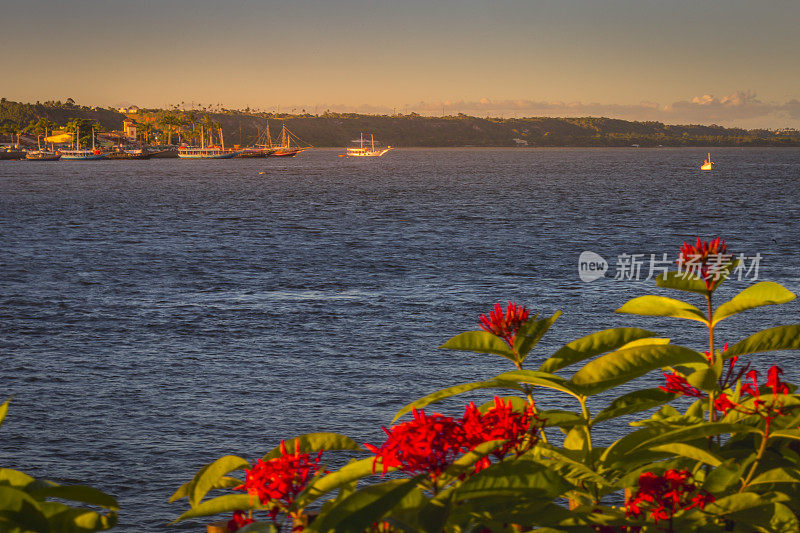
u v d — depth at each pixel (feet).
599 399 71.77
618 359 8.86
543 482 8.08
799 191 404.36
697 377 9.17
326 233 236.02
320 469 8.17
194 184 497.05
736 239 213.25
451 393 8.92
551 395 73.72
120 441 69.82
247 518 8.34
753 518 8.50
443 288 145.48
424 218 277.64
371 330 113.19
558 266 171.32
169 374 91.61
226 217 287.48
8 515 6.78
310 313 124.57
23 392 84.23
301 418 76.18
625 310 9.66
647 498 8.55
